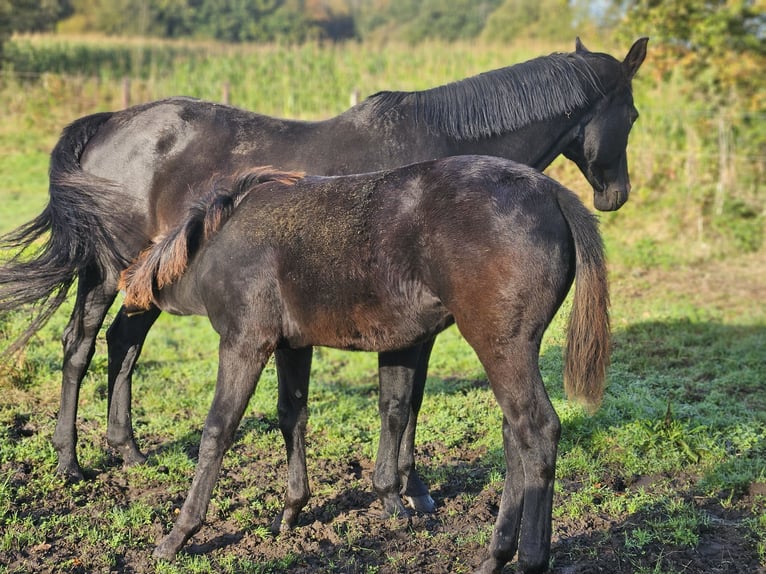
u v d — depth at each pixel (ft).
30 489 14.51
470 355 23.56
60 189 15.35
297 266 11.82
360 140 15.16
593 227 10.88
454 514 13.98
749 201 40.14
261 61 68.95
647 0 50.01
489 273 10.55
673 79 48.24
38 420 17.69
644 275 33.94
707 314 27.99
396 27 172.55
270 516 13.98
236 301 12.25
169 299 13.83
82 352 15.53
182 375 21.35
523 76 15.89
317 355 23.94
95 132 16.38
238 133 15.67
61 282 15.10
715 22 47.85
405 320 11.40
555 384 19.34
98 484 15.02
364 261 11.33
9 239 15.64
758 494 14.35
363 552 12.71
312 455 16.52
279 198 12.34
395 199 11.33
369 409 19.13
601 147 16.70
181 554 12.48
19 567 11.91
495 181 10.96
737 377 21.17
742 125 44.47
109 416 15.99
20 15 82.38
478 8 157.07
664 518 13.52
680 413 18.16
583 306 10.78
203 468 12.29
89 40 92.32
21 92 63.10
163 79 69.41
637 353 23.65
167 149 15.76
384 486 13.73
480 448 16.93
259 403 19.19
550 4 111.45
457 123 15.42
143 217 15.92
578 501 14.01
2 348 21.29
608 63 16.48
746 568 11.94
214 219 12.55
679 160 41.27
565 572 11.91
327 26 171.42
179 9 145.07
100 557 12.30
